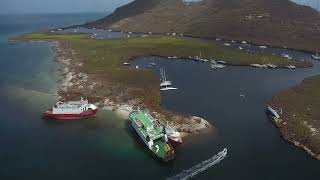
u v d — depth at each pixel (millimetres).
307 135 120062
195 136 122188
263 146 116000
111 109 147625
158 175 98875
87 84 182625
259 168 102438
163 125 122062
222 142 118250
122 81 190625
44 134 125188
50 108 149500
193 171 100688
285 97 166125
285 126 129875
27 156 109500
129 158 108188
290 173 99812
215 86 189500
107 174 99375
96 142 118750
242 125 133500
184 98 166875
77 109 138500
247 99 166875
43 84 188125
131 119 128500
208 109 151625
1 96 167500
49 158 108250
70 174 99438
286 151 112438
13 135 124375
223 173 99688
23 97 166125
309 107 150500
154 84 188125
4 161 106375
